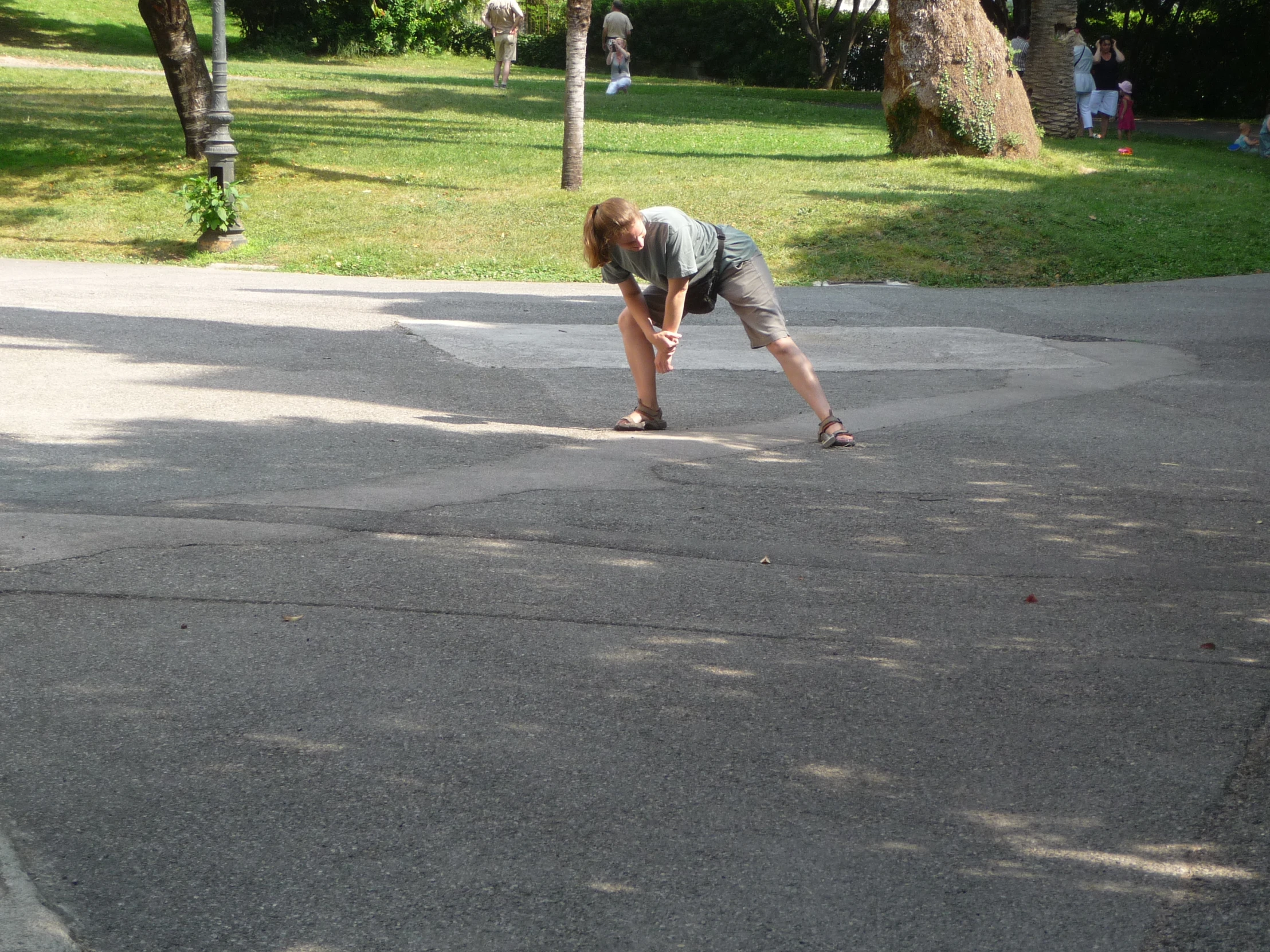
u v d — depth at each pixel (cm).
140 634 408
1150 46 3812
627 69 3312
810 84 4272
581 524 539
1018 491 609
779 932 268
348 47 3959
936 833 306
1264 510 585
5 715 352
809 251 1488
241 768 328
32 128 2100
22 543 488
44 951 253
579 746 345
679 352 952
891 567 499
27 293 1122
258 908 271
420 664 394
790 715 366
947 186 1775
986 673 399
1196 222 1650
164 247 1542
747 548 516
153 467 602
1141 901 281
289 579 462
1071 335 1074
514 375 849
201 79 1927
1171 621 446
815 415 753
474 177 1891
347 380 811
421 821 306
